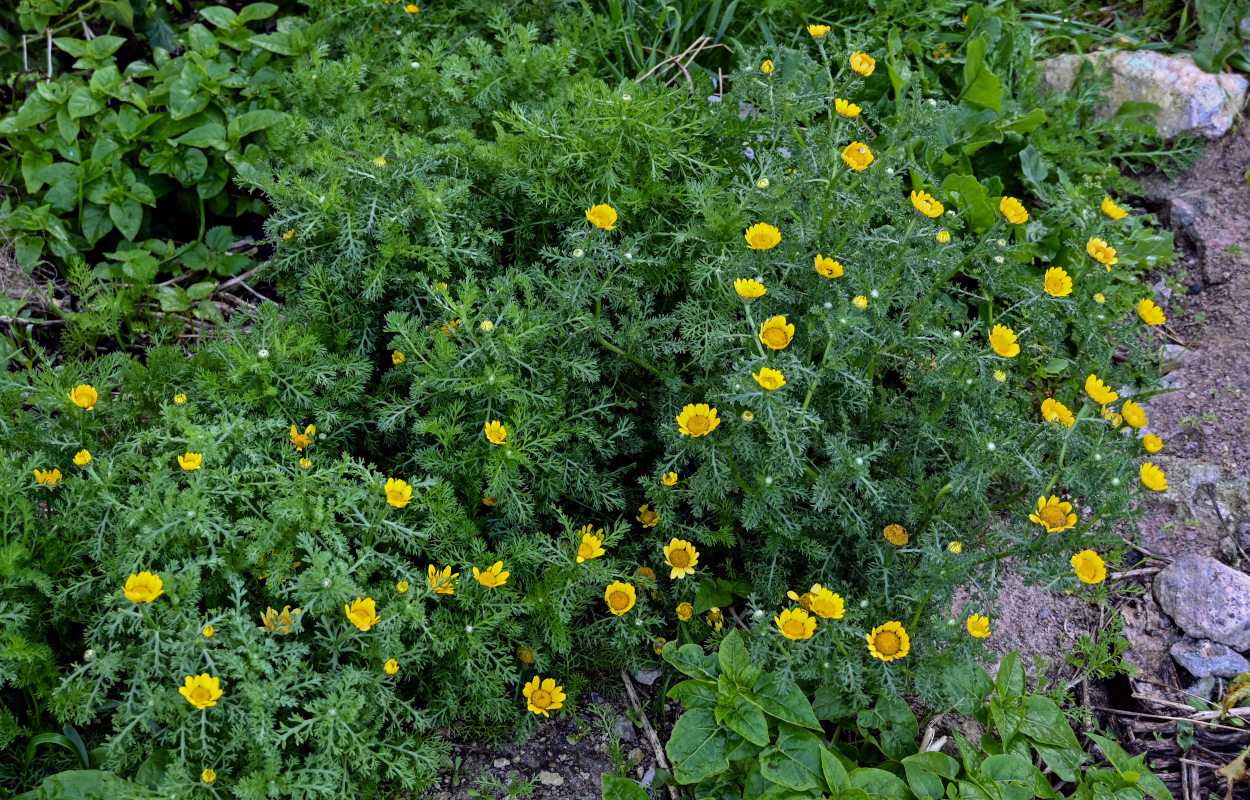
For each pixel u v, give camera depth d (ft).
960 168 7.94
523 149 7.01
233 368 6.59
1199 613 6.73
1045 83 8.63
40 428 6.61
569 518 6.92
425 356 6.68
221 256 7.92
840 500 6.43
